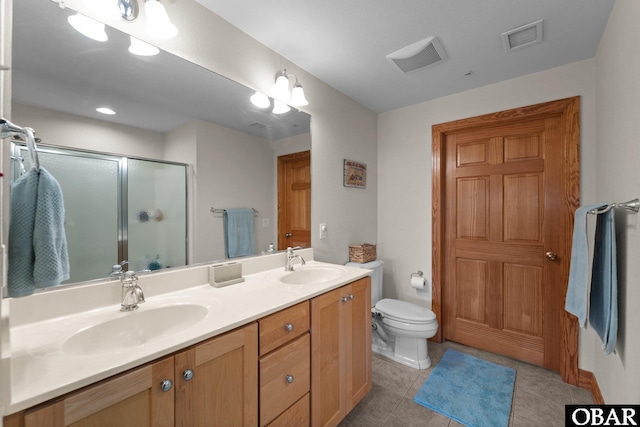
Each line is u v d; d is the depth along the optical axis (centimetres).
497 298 232
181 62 137
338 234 236
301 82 200
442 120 248
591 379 183
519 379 198
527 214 219
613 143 144
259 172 176
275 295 126
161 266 131
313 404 131
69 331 89
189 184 143
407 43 172
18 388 62
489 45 173
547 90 201
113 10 112
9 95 77
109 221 115
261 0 137
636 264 114
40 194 74
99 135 113
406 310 225
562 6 140
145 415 77
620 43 131
